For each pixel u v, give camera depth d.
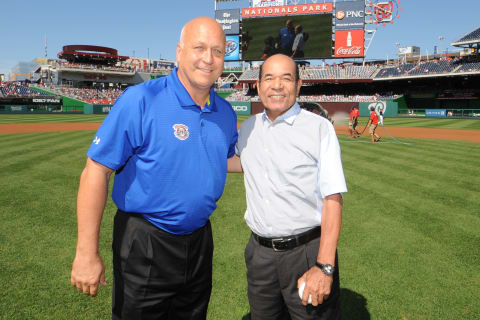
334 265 1.65
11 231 4.05
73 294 2.84
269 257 1.81
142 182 1.47
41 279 3.05
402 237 4.06
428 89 42.94
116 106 1.40
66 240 3.84
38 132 16.39
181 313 1.74
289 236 1.75
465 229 4.30
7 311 2.60
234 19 39.25
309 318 1.76
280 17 37.28
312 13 36.53
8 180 6.43
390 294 2.92
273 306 1.91
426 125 25.03
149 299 1.57
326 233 1.60
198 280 1.72
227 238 4.00
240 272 3.26
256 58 38.62
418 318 2.61
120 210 1.60
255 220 1.82
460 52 56.16
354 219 4.66
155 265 1.54
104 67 58.88
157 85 1.49
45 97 44.16
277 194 1.72
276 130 1.72
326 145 1.65
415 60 59.75
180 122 1.47
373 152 10.90
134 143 1.42
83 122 24.38
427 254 3.63
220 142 1.63
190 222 1.57
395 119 32.97
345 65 50.25
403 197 5.70
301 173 1.69
